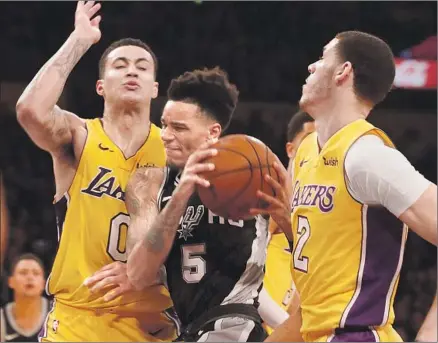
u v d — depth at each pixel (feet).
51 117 19.88
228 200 17.12
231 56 37.11
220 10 37.81
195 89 20.25
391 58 15.80
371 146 14.21
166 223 17.89
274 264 23.39
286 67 37.14
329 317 14.44
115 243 20.45
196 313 19.02
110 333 20.43
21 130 43.45
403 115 39.65
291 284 23.22
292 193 16.29
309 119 23.02
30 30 41.19
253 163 17.25
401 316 35.14
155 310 20.67
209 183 17.10
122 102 20.98
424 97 39.42
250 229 19.24
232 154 17.30
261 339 18.88
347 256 14.44
